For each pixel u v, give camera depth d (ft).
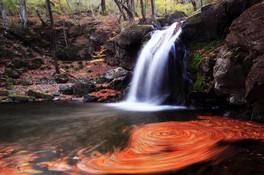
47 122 27.02
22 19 78.69
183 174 12.95
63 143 18.86
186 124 22.66
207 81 30.19
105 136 20.42
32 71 65.26
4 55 66.18
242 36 23.15
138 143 17.99
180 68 37.47
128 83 50.49
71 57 76.59
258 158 14.57
